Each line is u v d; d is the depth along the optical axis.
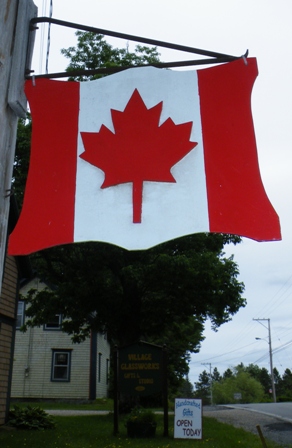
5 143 3.90
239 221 3.72
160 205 3.83
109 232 3.79
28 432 11.31
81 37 16.98
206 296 14.67
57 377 24.44
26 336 24.86
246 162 3.88
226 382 84.19
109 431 11.81
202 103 4.09
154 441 10.31
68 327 16.06
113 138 4.05
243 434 11.57
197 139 3.98
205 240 15.17
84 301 14.96
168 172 3.91
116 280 16.06
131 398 15.02
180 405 10.70
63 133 4.08
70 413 17.97
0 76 3.97
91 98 4.18
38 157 4.01
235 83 4.11
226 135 3.97
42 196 3.90
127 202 3.86
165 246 14.76
